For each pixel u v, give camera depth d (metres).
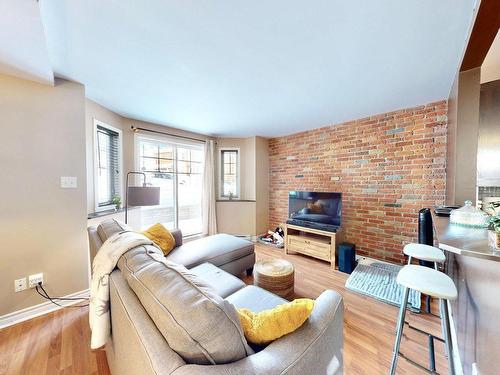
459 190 1.82
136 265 0.98
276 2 1.13
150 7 1.16
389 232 2.92
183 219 4.03
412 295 2.12
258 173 4.36
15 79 1.74
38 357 1.42
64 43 1.46
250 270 2.73
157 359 0.58
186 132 3.96
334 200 3.14
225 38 1.42
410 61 1.70
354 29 1.33
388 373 1.33
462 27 1.31
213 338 0.63
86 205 2.10
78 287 2.05
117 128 3.00
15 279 1.75
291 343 0.74
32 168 1.82
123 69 1.81
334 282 2.53
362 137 3.15
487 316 0.90
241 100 2.49
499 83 1.96
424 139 2.62
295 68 1.80
